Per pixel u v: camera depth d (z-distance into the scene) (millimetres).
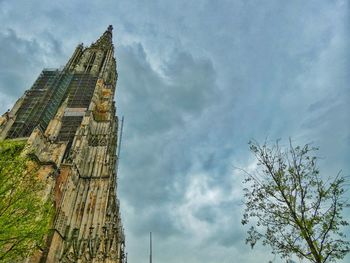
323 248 17375
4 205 19859
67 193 44781
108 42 110062
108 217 49594
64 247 39656
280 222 19359
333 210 18188
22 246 21219
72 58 95312
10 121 57188
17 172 22203
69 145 57750
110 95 82188
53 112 67875
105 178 53438
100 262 40844
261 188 20703
